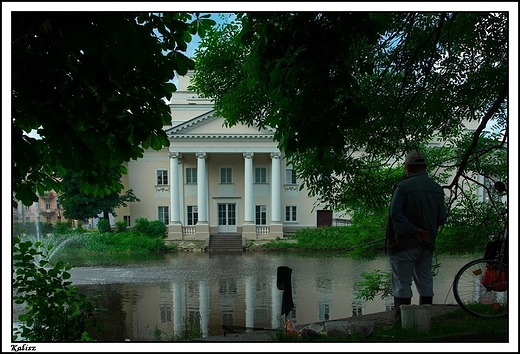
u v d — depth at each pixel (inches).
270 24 211.6
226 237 1675.7
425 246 187.0
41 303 186.1
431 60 327.0
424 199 182.5
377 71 359.9
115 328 490.3
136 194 1815.9
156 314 569.3
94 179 229.9
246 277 901.8
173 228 1695.4
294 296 663.8
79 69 185.2
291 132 219.8
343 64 207.5
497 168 384.2
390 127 374.6
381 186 390.0
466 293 217.0
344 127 217.5
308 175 375.6
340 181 383.6
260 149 1723.7
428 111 365.7
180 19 226.4
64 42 161.2
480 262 215.3
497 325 178.5
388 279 452.1
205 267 1079.0
